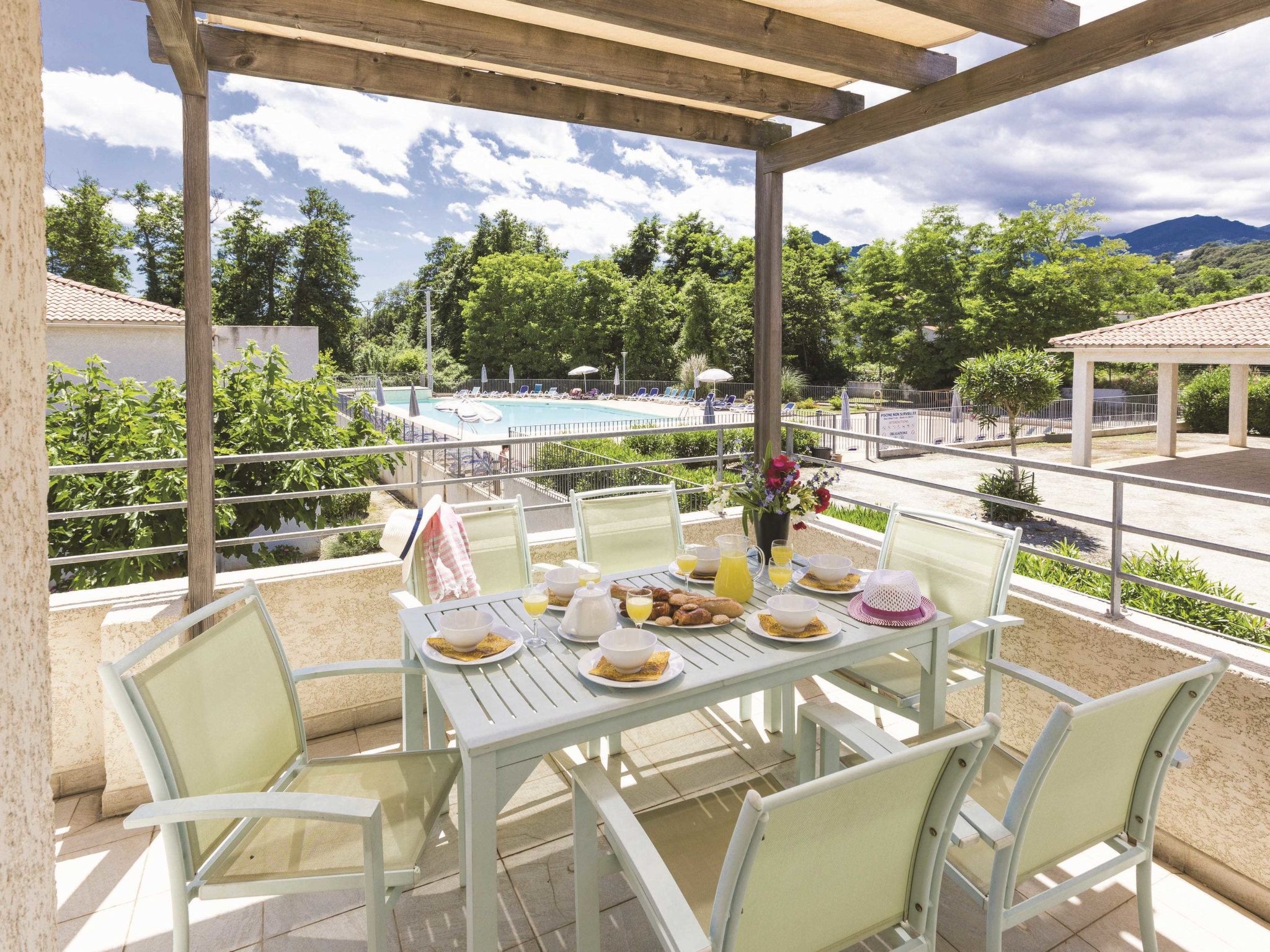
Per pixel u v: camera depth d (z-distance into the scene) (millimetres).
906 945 1463
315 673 2117
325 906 2205
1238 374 17266
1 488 352
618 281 42688
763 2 2613
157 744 1590
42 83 391
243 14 2389
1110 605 2693
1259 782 2158
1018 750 2885
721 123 3785
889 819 1347
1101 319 32688
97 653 2793
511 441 3770
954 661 2742
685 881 1610
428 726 2625
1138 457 16156
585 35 2875
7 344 353
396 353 51719
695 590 2629
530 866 2355
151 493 7289
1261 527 9781
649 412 25531
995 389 15656
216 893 1626
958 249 35219
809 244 40969
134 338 13258
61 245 35812
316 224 43625
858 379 37594
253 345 8734
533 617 2330
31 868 381
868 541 3879
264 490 8156
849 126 3453
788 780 2807
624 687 1834
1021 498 11344
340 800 1574
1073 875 2346
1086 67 2521
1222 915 2156
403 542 2805
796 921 1316
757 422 4270
